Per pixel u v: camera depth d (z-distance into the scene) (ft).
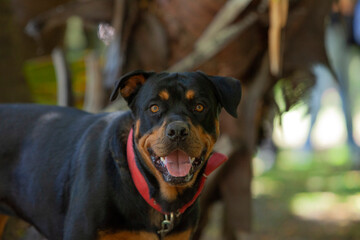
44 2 20.71
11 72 20.11
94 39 27.30
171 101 10.36
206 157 10.83
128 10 18.16
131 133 10.87
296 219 28.71
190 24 18.26
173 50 18.58
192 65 17.40
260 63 18.61
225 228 18.49
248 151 18.01
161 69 18.62
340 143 71.00
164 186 10.62
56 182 11.39
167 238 11.07
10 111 12.62
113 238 10.63
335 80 19.16
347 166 49.37
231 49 18.07
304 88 18.79
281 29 17.33
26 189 11.84
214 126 10.87
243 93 18.52
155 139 10.16
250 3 17.97
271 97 19.12
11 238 14.20
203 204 17.49
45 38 21.06
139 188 10.52
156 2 18.45
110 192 10.51
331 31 49.55
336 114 81.20
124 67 18.42
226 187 18.10
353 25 42.63
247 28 17.81
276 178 44.45
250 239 24.56
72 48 28.32
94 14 18.89
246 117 18.17
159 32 18.28
